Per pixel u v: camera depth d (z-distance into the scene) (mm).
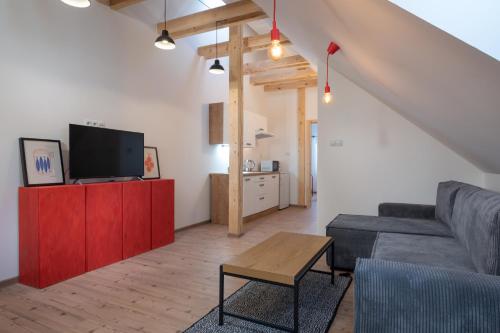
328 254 3070
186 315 2160
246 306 2277
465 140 2379
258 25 6355
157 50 4328
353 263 2889
